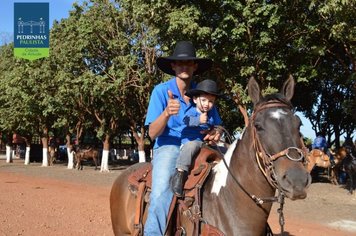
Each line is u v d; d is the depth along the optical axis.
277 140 3.15
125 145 52.75
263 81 15.35
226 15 13.91
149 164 5.05
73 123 30.61
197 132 4.32
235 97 15.09
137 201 4.52
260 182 3.43
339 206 12.98
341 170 19.30
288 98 3.52
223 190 3.69
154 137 4.17
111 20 21.50
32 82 25.02
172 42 14.63
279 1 14.19
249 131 3.59
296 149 3.09
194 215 3.73
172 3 14.53
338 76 17.97
